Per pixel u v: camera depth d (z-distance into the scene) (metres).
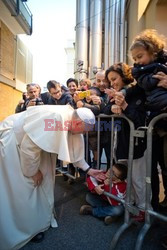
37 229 1.47
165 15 3.99
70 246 1.40
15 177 1.39
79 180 2.60
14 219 1.41
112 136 1.63
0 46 7.45
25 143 1.32
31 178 1.44
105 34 6.03
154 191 1.65
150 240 1.46
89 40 6.11
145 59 1.34
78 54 6.03
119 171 1.69
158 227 1.61
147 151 1.30
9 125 1.50
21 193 1.39
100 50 5.95
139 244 1.26
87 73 5.92
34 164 1.36
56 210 1.92
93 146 2.19
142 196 1.63
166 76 1.21
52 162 1.62
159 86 1.25
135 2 5.43
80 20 5.98
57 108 1.45
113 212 1.66
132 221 1.48
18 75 9.48
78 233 1.55
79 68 5.89
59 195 2.27
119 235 1.36
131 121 1.43
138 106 1.45
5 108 8.12
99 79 2.22
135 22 5.43
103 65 5.56
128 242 1.43
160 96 1.23
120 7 6.04
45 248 1.38
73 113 1.44
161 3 3.96
